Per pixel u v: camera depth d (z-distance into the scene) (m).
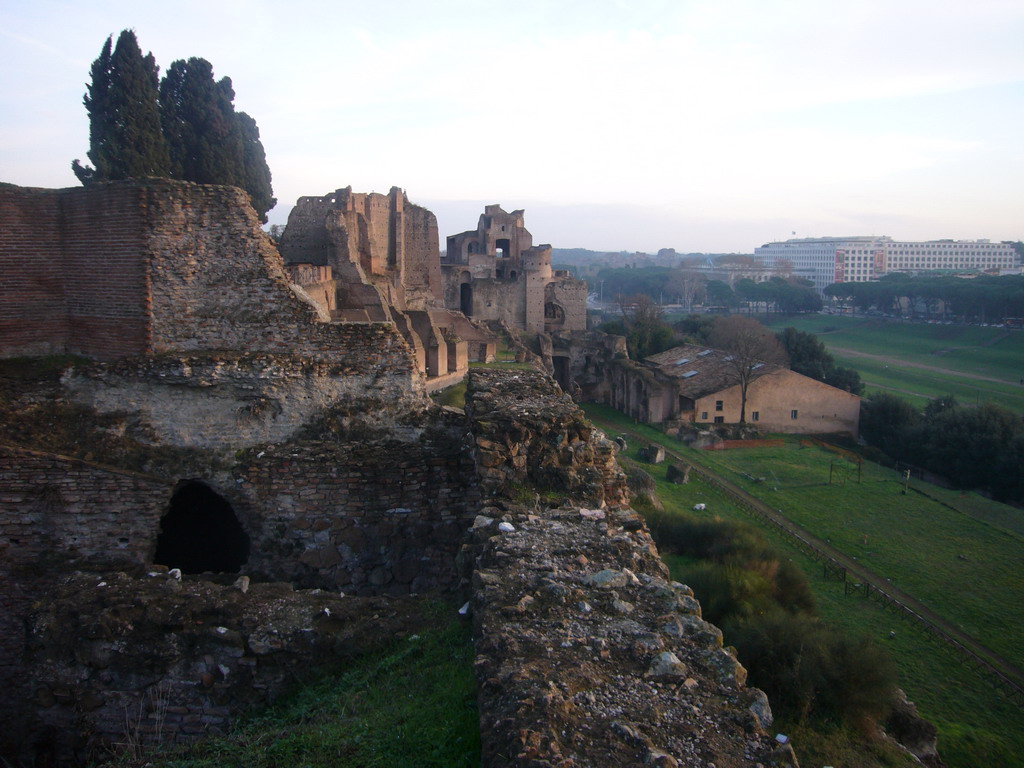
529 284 84.31
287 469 12.02
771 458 49.72
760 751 5.05
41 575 11.24
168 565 12.96
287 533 12.02
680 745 5.02
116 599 8.59
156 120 38.56
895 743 15.62
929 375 86.31
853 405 58.34
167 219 12.74
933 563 31.39
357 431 13.05
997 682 21.50
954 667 22.34
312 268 35.38
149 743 8.01
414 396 13.42
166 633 8.32
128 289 12.80
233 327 13.11
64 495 11.44
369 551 12.07
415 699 6.94
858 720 15.66
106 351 13.08
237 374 12.55
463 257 101.31
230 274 13.10
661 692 5.62
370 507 12.06
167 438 12.34
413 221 68.62
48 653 8.29
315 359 13.20
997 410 50.25
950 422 51.03
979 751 17.81
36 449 11.57
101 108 37.50
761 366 61.38
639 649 6.15
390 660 7.93
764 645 16.86
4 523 11.29
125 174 37.09
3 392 12.15
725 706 5.50
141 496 11.63
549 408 11.99
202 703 8.22
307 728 6.99
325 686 8.01
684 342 82.62
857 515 37.91
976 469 47.69
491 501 10.16
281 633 8.32
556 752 4.76
